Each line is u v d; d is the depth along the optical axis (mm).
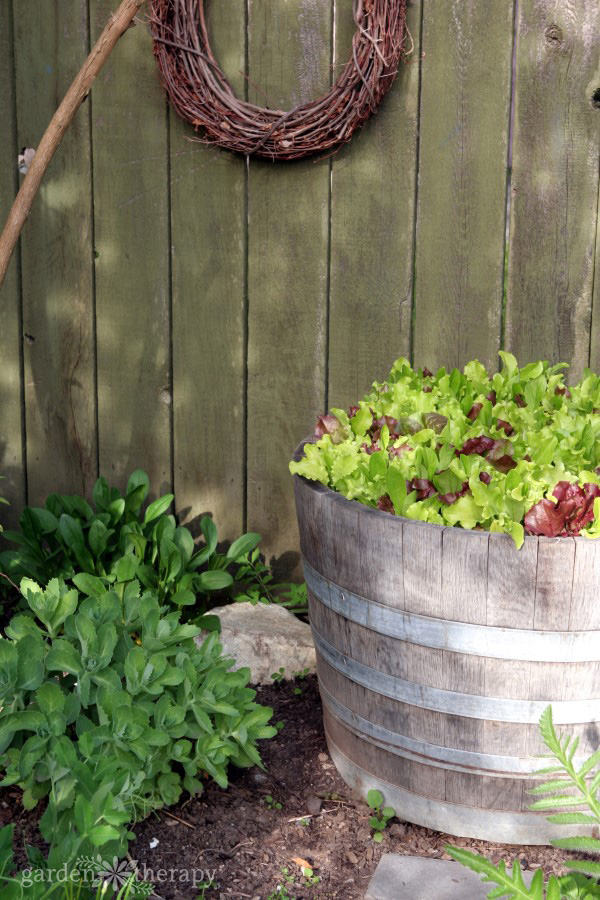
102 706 1856
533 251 2617
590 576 1626
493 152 2578
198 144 2748
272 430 2877
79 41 2758
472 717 1783
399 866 1828
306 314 2785
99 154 2818
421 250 2676
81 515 2889
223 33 2660
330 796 2061
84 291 2920
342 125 2576
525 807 1833
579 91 2502
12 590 2992
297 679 2551
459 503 1740
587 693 1723
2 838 1527
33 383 3025
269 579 2914
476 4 2506
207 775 2102
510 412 2078
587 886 1435
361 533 1800
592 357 2646
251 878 1794
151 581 2582
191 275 2834
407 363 2387
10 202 2902
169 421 2945
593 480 1779
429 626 1754
